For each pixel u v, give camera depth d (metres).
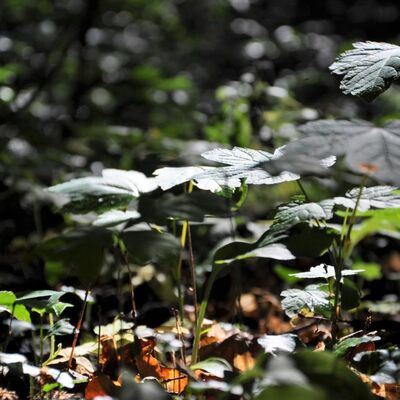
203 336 1.54
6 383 1.44
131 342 1.47
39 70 3.43
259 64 2.62
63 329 1.39
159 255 1.40
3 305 1.40
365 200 1.39
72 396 1.41
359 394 1.24
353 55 1.40
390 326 1.51
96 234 1.42
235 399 1.34
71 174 2.10
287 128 2.23
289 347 1.33
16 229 2.06
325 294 1.42
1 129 2.71
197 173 1.39
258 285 1.88
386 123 1.28
